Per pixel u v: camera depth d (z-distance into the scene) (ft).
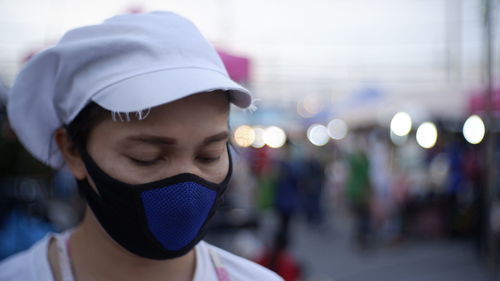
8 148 7.83
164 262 3.51
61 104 3.41
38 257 3.52
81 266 3.49
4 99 8.15
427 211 26.55
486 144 10.20
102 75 3.06
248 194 26.12
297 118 48.19
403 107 30.53
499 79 21.85
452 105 28.91
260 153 26.30
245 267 3.84
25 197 7.89
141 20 3.25
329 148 41.45
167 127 2.97
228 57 9.67
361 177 25.75
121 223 3.18
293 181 21.58
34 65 3.46
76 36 3.27
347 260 22.76
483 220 21.18
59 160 4.05
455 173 25.86
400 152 32.91
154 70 2.99
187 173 3.05
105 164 3.13
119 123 3.02
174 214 3.07
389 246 25.36
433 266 21.08
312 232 30.45
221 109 3.22
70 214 11.44
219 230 16.99
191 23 3.37
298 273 13.83
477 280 18.69
